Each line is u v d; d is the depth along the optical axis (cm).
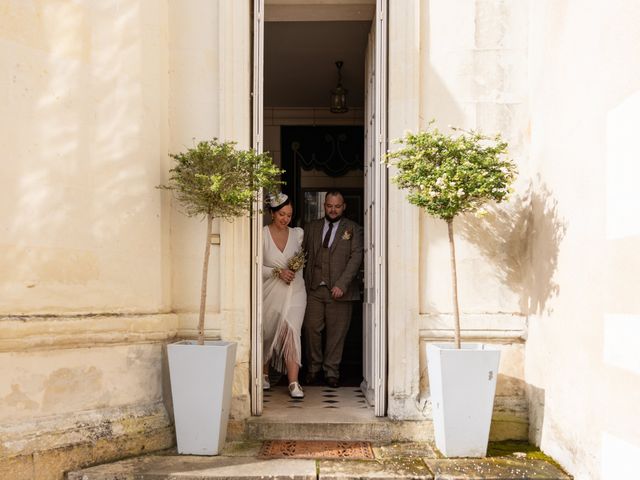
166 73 433
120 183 400
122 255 399
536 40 421
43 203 364
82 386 374
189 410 387
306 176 866
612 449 307
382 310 438
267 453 390
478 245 432
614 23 312
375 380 439
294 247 538
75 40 384
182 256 435
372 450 399
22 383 347
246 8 439
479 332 429
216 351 385
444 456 384
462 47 436
